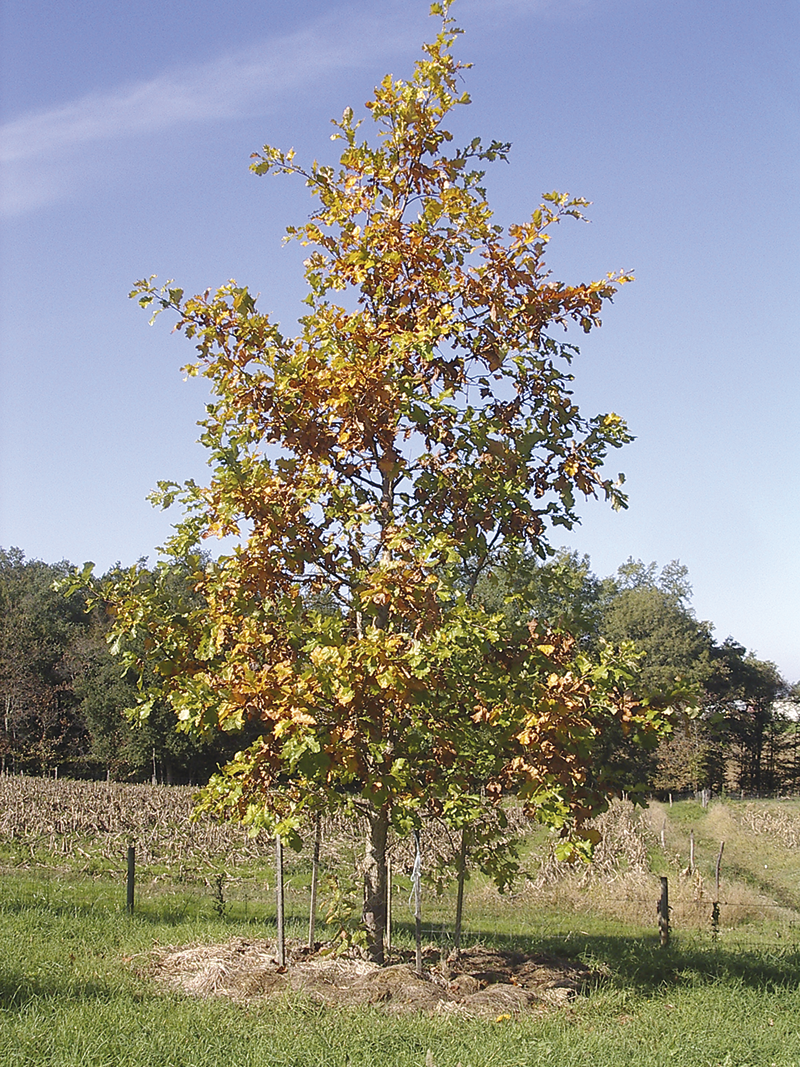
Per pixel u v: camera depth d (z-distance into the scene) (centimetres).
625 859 2350
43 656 4491
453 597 725
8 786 2933
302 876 2016
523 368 848
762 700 6025
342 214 865
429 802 812
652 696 792
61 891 1572
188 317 833
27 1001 741
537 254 846
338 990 771
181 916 1323
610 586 6166
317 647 704
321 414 839
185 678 781
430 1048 619
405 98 845
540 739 740
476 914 1667
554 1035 677
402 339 780
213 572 833
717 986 866
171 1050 616
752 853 2705
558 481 855
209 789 800
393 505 885
